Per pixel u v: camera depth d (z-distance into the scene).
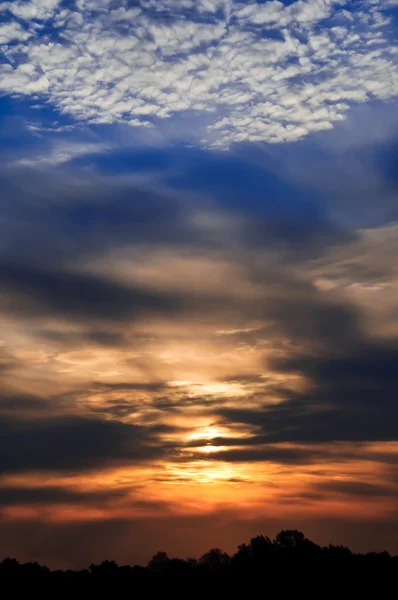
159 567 53.97
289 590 48.59
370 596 46.78
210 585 50.22
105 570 51.66
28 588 48.38
